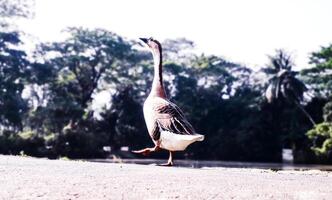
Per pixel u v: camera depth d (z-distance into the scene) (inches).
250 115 3002.0
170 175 359.6
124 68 3016.7
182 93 3112.7
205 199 250.7
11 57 2559.1
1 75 2522.1
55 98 2780.5
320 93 2901.1
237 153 2977.4
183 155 2893.7
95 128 2824.8
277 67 2957.7
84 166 419.5
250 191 285.6
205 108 3085.6
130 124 2942.9
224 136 3029.0
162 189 279.6
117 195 254.5
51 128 2657.5
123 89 2952.8
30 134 2460.6
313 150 2615.7
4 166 382.0
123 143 2925.7
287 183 339.9
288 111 2896.2
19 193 252.7
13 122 2508.6
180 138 473.4
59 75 2861.7
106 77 2910.9
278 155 2938.0
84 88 2925.7
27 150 2386.8
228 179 351.6
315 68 2731.3
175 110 498.9
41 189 266.8
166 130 486.3
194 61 3284.9
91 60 2861.7
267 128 2960.1
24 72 2642.7
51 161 476.4
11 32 2623.0
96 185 287.9
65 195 250.1
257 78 3223.4
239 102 3095.5
